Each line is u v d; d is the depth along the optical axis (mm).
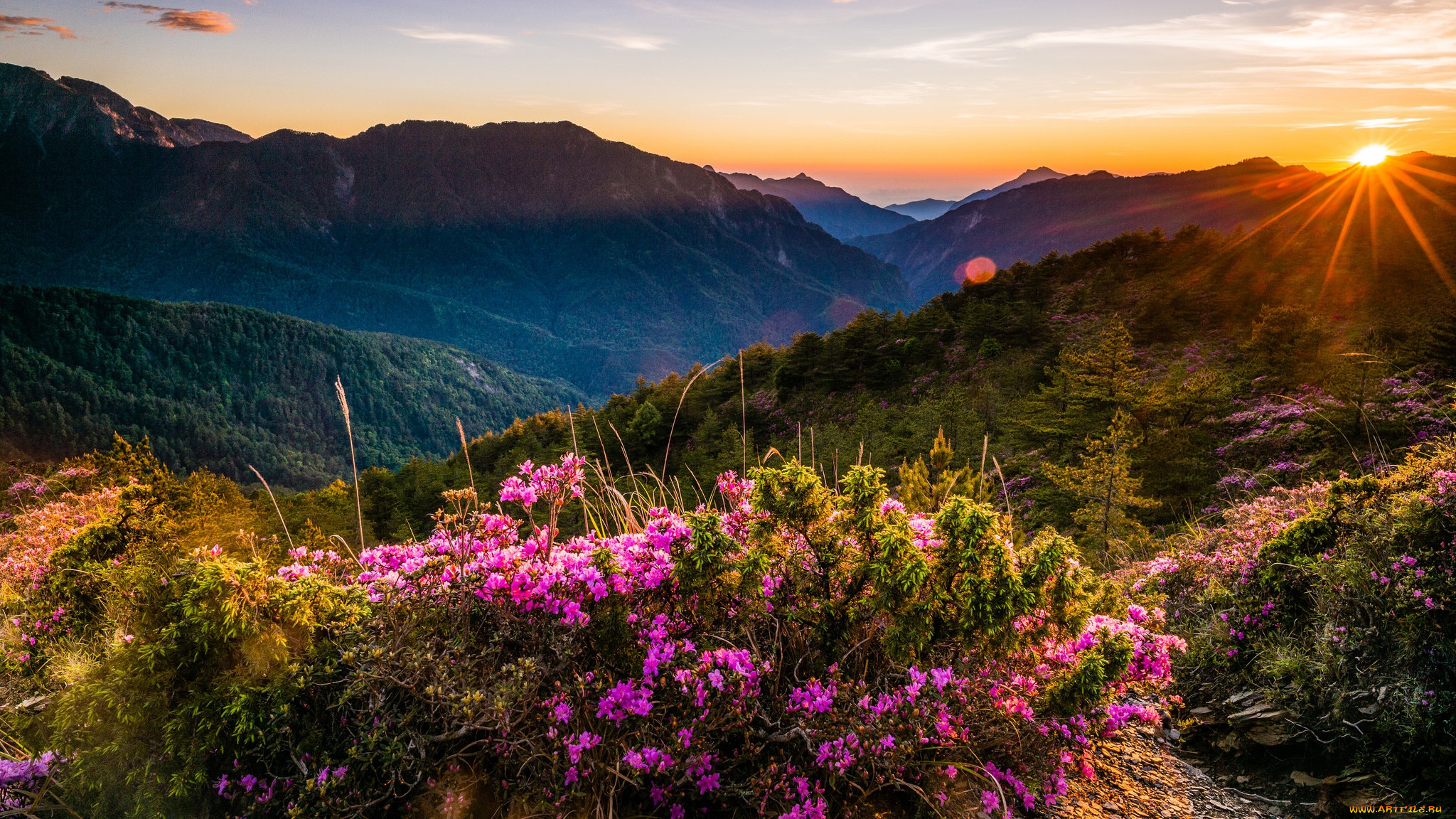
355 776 2277
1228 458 16969
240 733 2275
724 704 2482
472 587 2516
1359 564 3570
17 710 2705
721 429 49281
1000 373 43031
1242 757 3391
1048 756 2795
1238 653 3945
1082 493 12695
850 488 2885
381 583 2592
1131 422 16625
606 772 2389
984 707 2766
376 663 2379
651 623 2666
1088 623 2996
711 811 2568
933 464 6953
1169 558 5539
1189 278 49375
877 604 2742
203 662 2303
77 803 2340
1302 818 2947
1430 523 3441
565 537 3664
